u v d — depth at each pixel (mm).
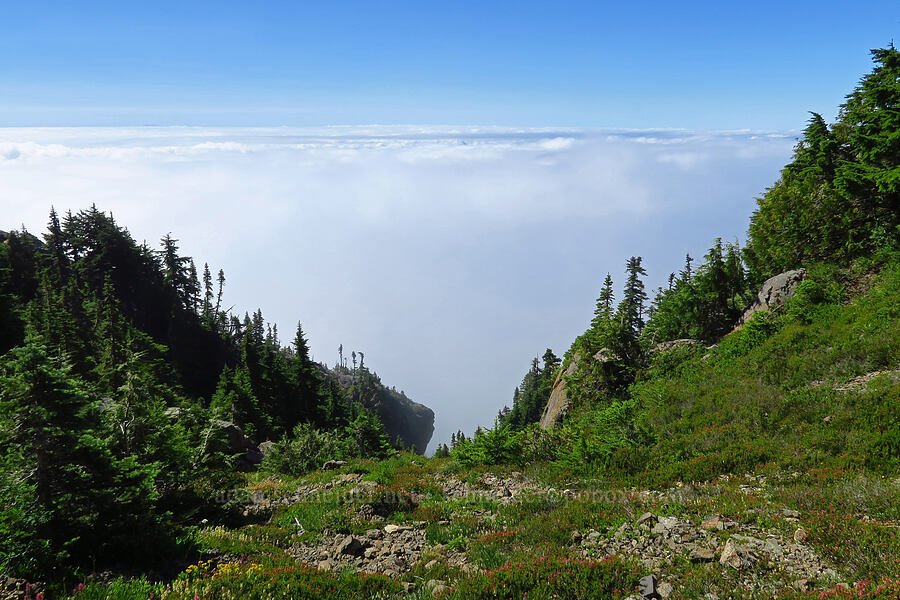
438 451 40219
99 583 7145
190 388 72438
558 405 30047
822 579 6066
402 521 11922
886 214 22281
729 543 7117
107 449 8875
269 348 71375
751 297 29016
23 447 8008
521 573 7238
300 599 7160
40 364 8023
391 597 7441
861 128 22438
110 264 81375
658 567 7125
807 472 10281
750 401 15320
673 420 16578
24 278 72875
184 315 85500
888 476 9148
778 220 28172
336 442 26562
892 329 15414
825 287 20891
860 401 12516
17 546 7133
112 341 51500
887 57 22078
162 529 9141
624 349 27734
